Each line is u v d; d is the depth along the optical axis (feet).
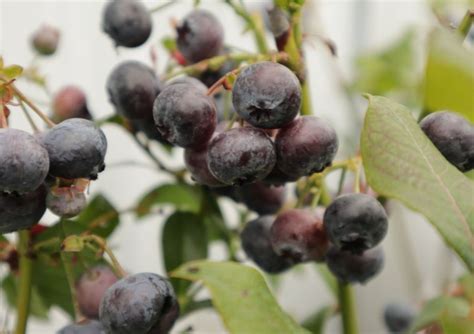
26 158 0.76
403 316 1.29
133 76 0.91
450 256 1.79
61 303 1.00
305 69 0.88
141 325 0.81
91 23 1.85
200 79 0.97
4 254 0.95
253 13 1.00
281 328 0.77
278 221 0.90
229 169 0.81
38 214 0.81
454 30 0.91
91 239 0.87
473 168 0.86
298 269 1.28
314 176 0.91
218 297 0.78
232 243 1.09
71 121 0.80
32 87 1.41
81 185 0.82
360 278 0.92
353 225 0.84
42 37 1.18
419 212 0.77
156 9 1.01
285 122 0.81
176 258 1.02
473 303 0.81
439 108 0.77
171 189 1.05
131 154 1.93
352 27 2.42
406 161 0.79
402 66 1.76
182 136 0.83
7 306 1.10
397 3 2.42
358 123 1.79
